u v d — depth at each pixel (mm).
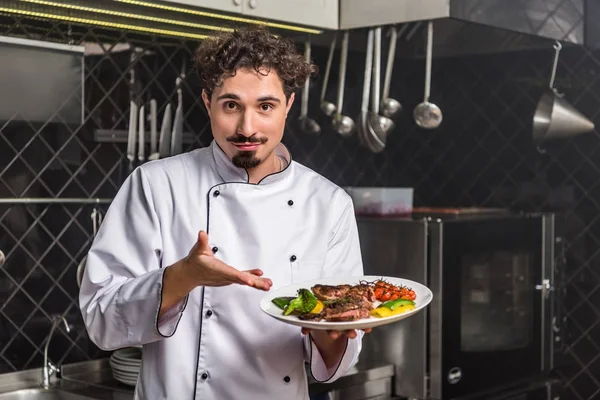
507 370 2508
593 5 2568
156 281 1368
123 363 2143
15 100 2135
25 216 2211
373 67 2668
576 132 2545
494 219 2449
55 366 2266
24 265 2213
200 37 2359
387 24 2330
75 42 2281
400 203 2588
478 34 2432
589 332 2607
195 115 2557
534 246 2586
